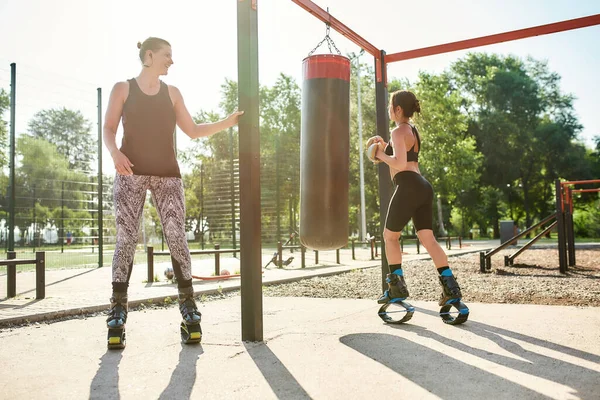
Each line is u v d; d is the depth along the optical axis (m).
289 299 4.84
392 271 3.39
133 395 1.91
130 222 2.90
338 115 3.45
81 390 1.98
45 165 34.94
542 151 40.72
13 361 2.51
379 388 1.91
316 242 3.39
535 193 44.12
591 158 44.84
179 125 3.15
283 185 21.69
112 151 2.77
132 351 2.70
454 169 34.09
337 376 2.09
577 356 2.32
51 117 42.12
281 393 1.88
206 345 2.79
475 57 45.50
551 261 10.01
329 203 3.38
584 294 4.70
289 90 37.56
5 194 32.81
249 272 2.85
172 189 3.00
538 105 41.81
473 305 4.03
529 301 4.32
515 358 2.31
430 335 2.89
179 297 2.96
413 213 3.42
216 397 1.86
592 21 4.01
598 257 10.91
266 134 36.81
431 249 3.34
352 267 9.63
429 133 33.50
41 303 4.75
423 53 4.49
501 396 1.77
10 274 5.43
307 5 3.53
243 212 2.89
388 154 3.56
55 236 34.06
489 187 42.03
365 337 2.88
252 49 2.93
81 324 3.75
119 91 2.90
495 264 9.52
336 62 3.49
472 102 43.53
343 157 3.46
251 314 2.84
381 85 4.56
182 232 2.99
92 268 11.42
